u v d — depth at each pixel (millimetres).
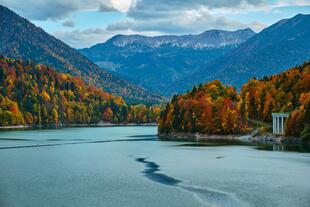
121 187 92625
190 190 89312
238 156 142250
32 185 94875
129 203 79750
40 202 80812
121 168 117625
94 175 106875
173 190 89438
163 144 195375
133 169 115688
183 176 104688
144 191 88750
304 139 183125
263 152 153750
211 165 121938
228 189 90062
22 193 87500
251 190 88938
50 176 105500
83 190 90000
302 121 190000
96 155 148500
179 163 126438
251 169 114250
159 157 141375
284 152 153125
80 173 109688
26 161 132375
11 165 123688
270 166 119125
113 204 79312
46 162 130125
